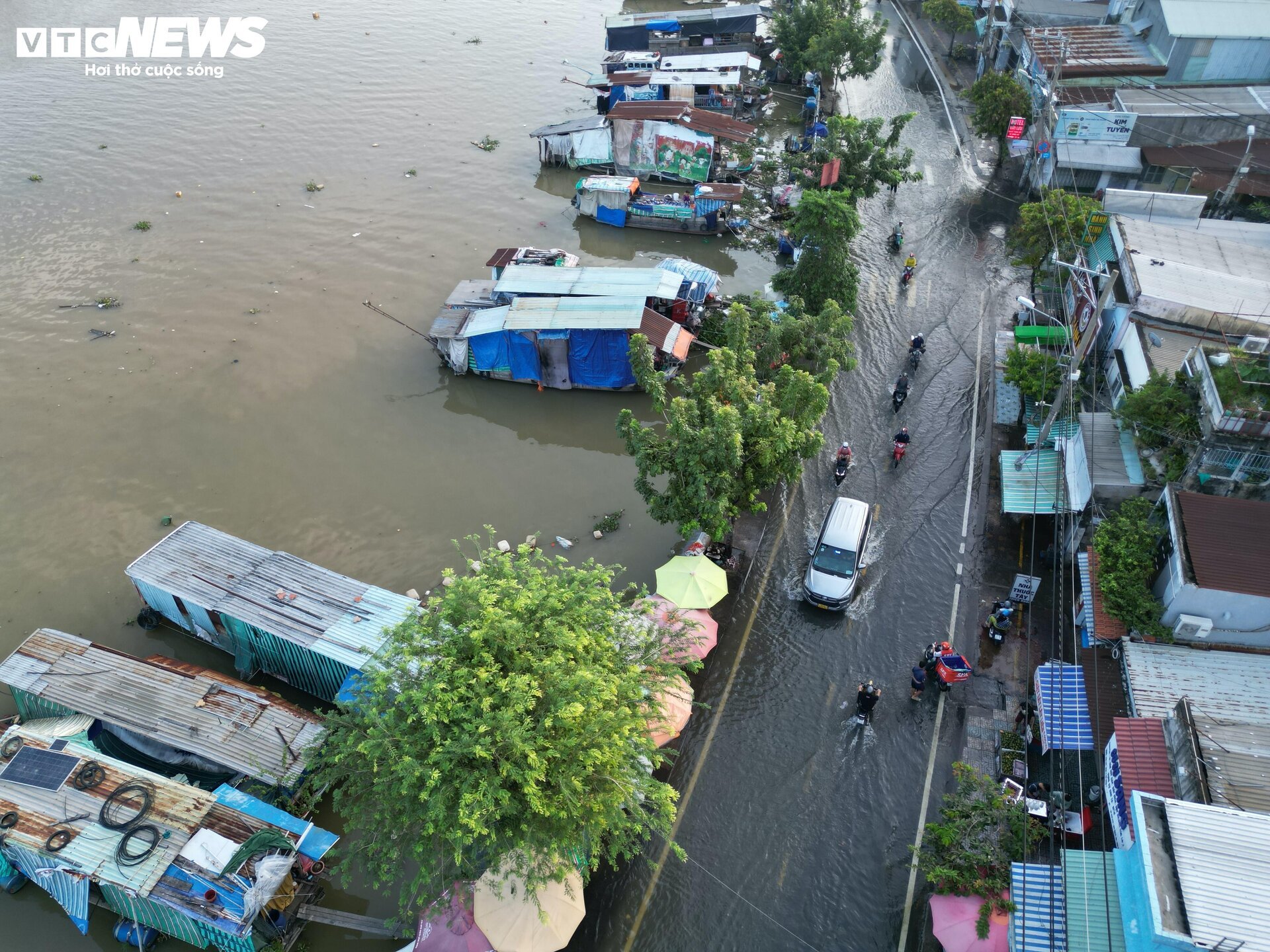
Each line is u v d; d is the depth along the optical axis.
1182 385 27.38
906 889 22.55
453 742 18.16
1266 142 48.12
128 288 47.25
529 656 19.56
